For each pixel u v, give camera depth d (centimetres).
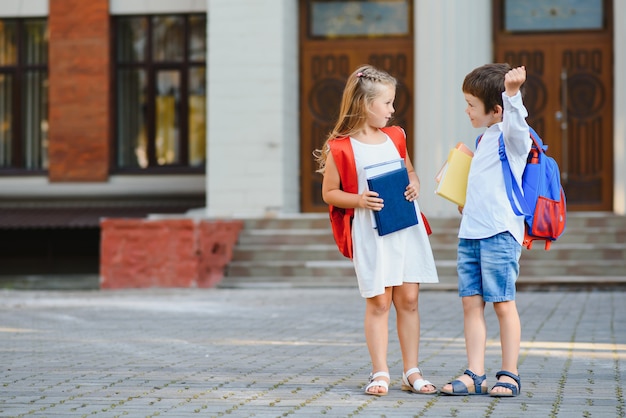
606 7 2059
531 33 2073
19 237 2245
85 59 2298
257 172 2009
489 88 620
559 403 582
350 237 625
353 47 2112
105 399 605
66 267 2234
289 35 2055
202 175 2280
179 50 2308
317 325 1117
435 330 1047
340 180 628
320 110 2120
